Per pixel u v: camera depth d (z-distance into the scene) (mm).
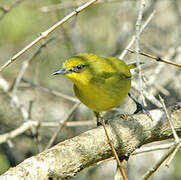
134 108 12367
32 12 14562
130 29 13641
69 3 12148
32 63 15172
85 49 15367
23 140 14414
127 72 9188
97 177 13664
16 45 14898
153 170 5531
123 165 7590
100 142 7258
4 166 13211
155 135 7898
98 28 15836
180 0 14367
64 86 16969
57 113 16234
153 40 14219
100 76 8781
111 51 14648
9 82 14648
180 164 13359
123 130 7586
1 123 14234
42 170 6410
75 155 6859
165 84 13359
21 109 11234
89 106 9219
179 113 8055
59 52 15430
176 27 13867
